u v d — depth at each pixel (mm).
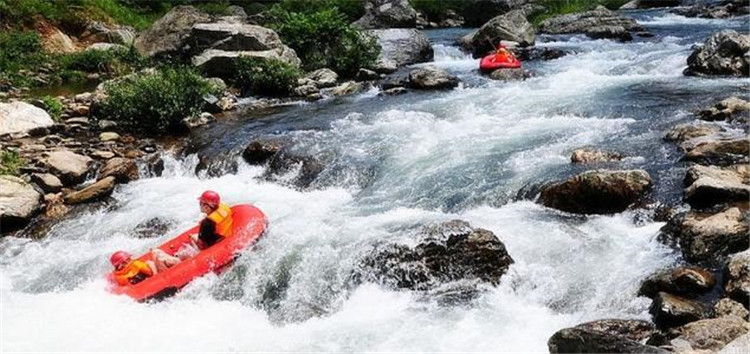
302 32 22125
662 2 36062
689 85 15688
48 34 24906
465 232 8500
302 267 8883
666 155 10953
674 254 8273
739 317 6637
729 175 9562
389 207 10680
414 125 14172
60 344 7648
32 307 8539
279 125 15000
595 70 18719
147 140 14656
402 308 8078
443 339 7359
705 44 17312
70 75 21531
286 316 8266
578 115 13945
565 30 27594
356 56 20938
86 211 11586
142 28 29266
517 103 15219
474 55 24625
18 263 10055
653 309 7230
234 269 8961
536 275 8336
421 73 18156
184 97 15492
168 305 8469
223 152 13445
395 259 8484
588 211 9672
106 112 15734
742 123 12016
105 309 8375
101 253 10164
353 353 7277
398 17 30984
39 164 12734
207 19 23031
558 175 10688
